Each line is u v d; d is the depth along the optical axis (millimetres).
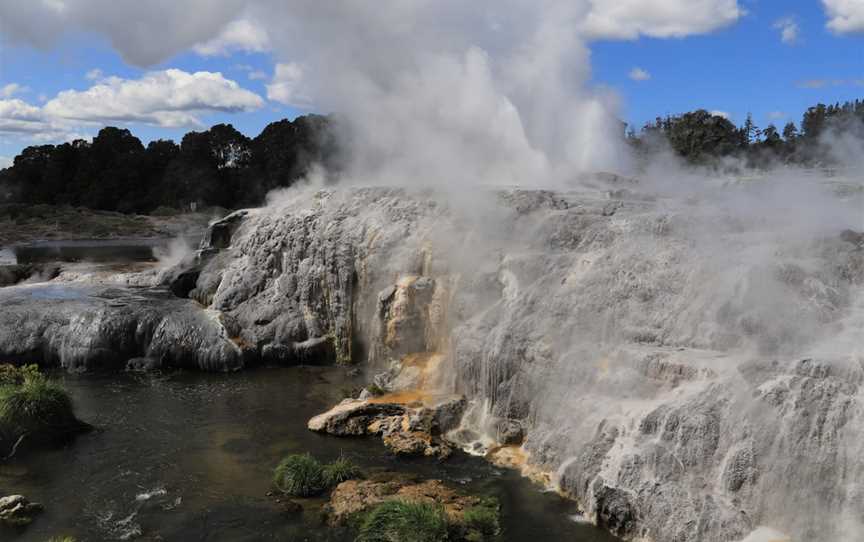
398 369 26422
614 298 21297
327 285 31578
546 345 21000
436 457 20578
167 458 20953
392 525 15961
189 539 16516
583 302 21641
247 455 21125
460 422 22312
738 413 15727
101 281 40438
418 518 16000
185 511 17797
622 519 16203
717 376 16859
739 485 15133
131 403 25906
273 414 24594
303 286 32188
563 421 19406
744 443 15352
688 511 15289
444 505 17344
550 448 19266
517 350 21375
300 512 17672
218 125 123812
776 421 15180
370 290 30000
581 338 20797
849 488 14000
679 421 16297
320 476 19078
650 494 15961
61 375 29656
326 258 31531
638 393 18234
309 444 21859
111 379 29078
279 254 34031
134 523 17250
